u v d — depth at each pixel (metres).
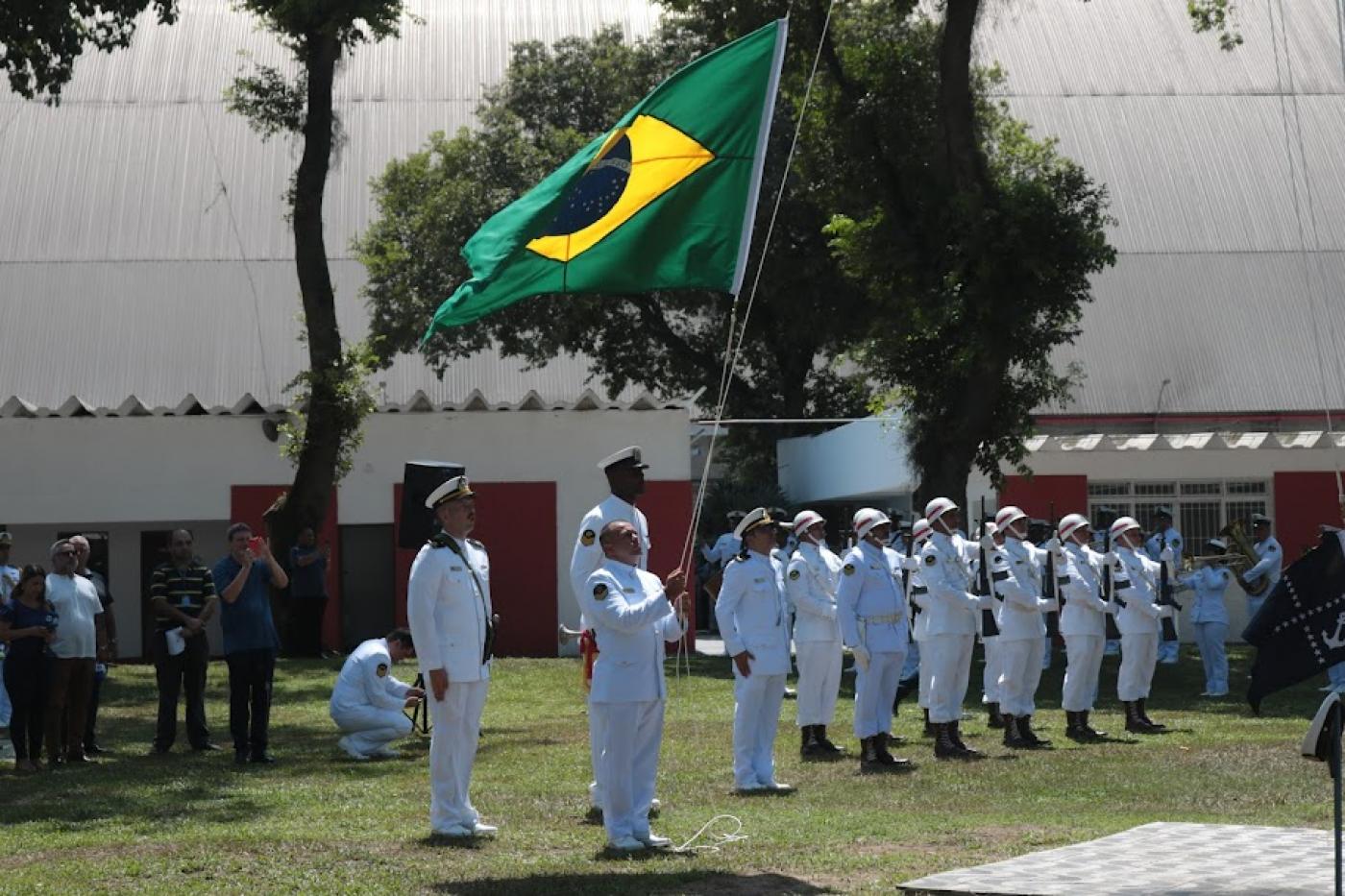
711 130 11.46
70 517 30.19
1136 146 46.62
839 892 8.66
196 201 46.88
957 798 12.80
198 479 30.41
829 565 15.71
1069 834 10.64
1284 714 19.34
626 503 11.02
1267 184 45.88
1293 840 10.21
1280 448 30.28
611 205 11.40
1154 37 50.06
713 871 9.33
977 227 25.09
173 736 16.33
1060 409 39.78
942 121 26.16
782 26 11.45
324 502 29.08
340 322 44.59
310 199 29.17
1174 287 43.06
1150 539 25.50
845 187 27.64
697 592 30.61
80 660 15.39
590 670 11.98
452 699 10.63
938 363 27.27
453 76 50.06
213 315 44.97
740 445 44.44
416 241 38.22
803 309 36.12
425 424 30.64
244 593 15.33
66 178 47.12
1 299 44.78
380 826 11.16
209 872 9.38
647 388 41.81
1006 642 16.62
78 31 23.52
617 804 10.16
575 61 40.19
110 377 43.66
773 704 13.60
